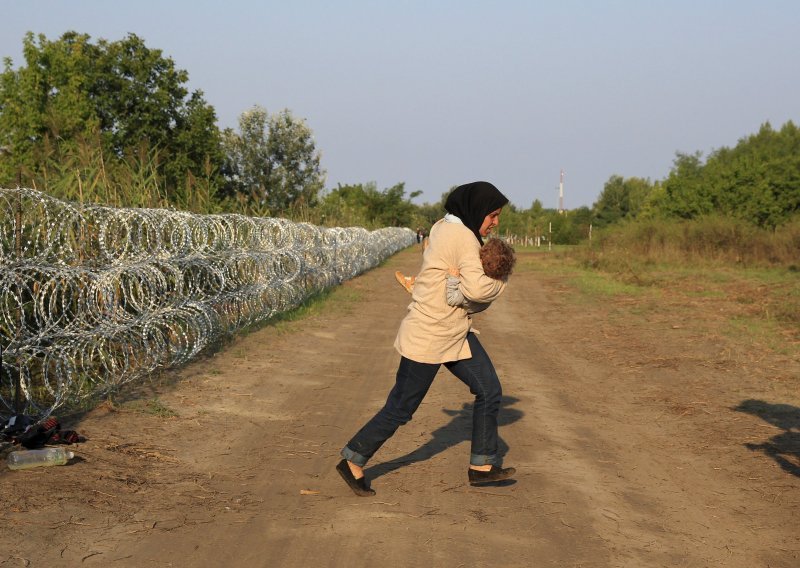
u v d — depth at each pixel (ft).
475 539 13.80
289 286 46.34
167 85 128.36
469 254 15.33
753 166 112.68
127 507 14.75
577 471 18.04
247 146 170.50
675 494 16.57
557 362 33.14
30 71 106.22
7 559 12.15
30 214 22.36
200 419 21.77
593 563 12.92
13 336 19.62
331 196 232.73
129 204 34.45
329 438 20.52
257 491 16.11
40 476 15.97
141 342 26.20
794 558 13.37
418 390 15.72
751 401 25.43
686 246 100.68
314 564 12.62
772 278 75.51
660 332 41.45
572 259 120.47
